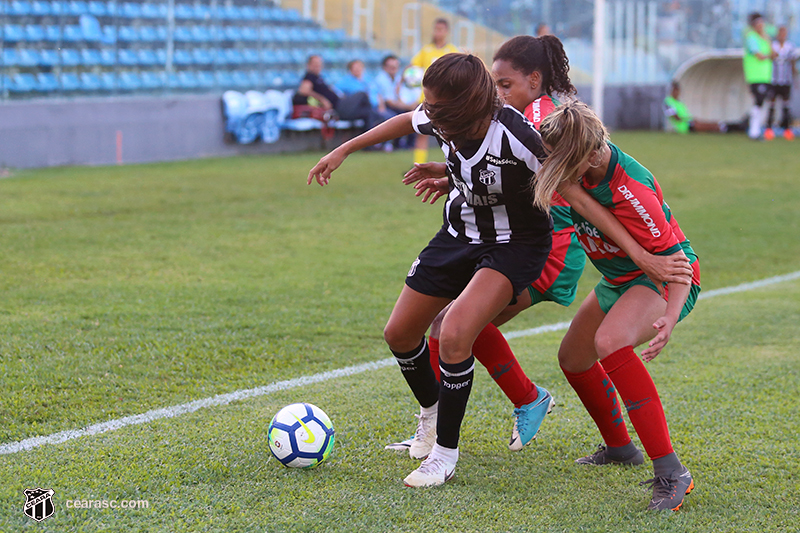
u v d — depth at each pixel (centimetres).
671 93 4372
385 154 3256
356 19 4097
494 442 686
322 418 619
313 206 1991
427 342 685
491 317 593
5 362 826
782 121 4084
